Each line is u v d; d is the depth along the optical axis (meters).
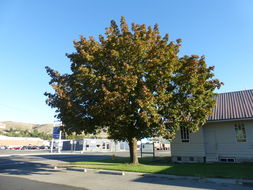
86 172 13.44
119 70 12.58
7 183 9.90
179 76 12.93
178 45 14.56
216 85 13.60
